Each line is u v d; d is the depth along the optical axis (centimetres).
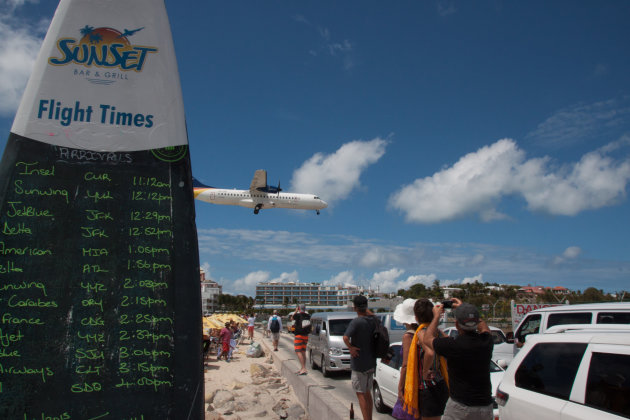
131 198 313
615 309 716
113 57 326
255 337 3238
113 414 276
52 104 312
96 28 325
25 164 300
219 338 1755
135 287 300
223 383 1128
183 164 327
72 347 281
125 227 308
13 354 273
